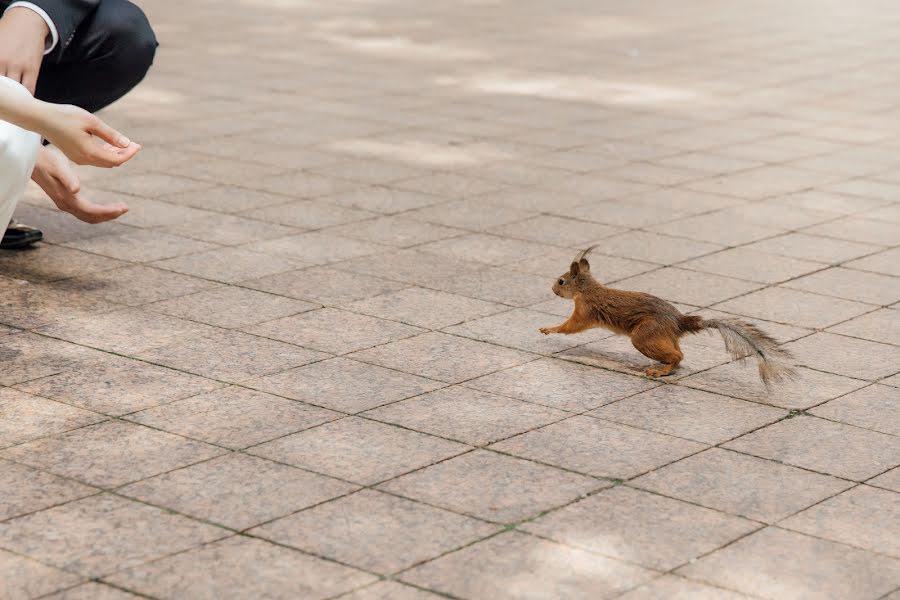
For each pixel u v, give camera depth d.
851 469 6.62
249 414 7.14
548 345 8.42
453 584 5.39
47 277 9.48
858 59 21.88
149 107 16.41
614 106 17.33
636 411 7.34
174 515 5.95
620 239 10.99
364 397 7.43
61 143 6.92
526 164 13.80
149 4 27.38
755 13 28.48
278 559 5.57
